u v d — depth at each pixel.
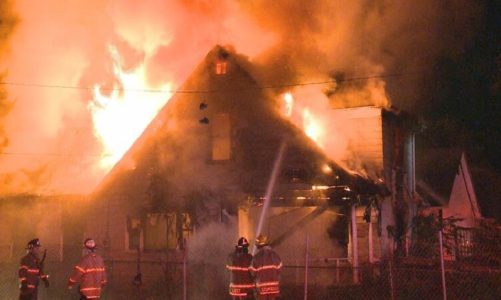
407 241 19.59
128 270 20.45
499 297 13.93
